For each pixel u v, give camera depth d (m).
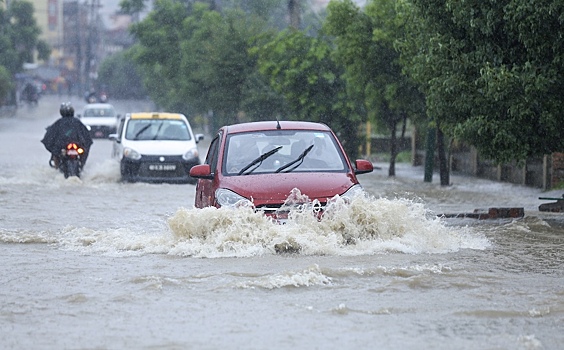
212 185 24.92
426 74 32.09
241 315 16.05
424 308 16.64
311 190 23.45
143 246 23.19
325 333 14.84
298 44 63.47
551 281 19.28
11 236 25.55
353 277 19.31
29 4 187.88
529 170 48.66
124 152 48.22
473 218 31.94
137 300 17.25
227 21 87.69
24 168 55.28
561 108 28.69
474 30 29.66
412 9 33.44
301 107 63.41
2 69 162.12
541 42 28.11
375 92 53.66
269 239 22.39
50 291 18.14
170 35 107.62
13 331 15.06
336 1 53.50
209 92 87.25
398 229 23.34
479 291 18.17
